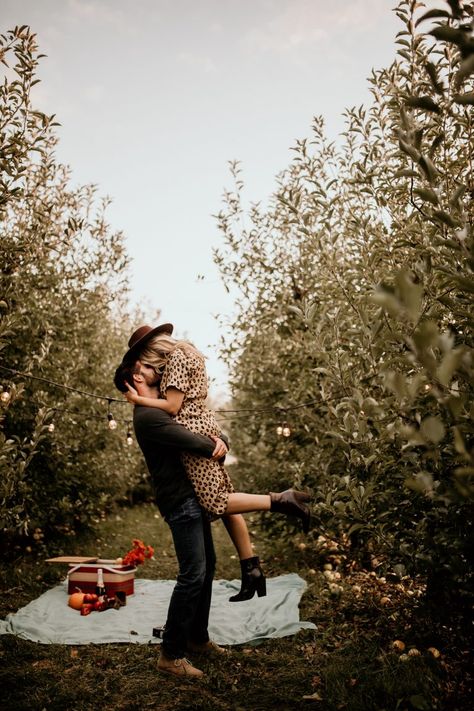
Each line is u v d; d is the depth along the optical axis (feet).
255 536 24.62
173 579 19.49
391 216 12.67
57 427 20.81
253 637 12.66
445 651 10.57
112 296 26.50
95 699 9.70
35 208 17.11
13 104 13.38
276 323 21.01
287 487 19.79
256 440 22.54
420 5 10.44
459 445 5.47
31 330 19.21
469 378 6.10
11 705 9.39
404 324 9.18
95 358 25.82
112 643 12.34
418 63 10.62
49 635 12.66
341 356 11.85
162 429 10.44
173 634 10.56
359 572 16.20
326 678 10.05
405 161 11.44
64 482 21.86
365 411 8.98
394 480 11.16
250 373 21.84
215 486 10.69
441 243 7.29
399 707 8.90
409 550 10.14
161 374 11.53
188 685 10.19
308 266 17.78
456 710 8.61
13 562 19.26
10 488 14.21
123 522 31.01
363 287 13.24
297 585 16.55
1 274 15.26
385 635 11.86
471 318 8.43
